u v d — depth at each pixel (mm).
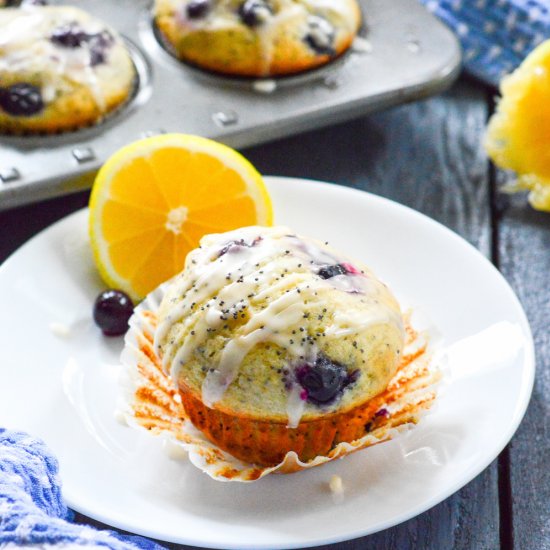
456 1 691
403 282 564
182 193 565
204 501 488
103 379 532
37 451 476
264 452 504
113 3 666
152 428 509
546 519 503
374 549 490
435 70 638
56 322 546
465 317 545
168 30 638
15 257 555
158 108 612
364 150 646
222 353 493
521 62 678
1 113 594
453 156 647
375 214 581
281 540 467
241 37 624
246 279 501
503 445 493
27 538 440
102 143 593
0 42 603
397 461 497
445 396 518
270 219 574
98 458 500
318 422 497
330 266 511
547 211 622
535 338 564
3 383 520
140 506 482
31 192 575
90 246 567
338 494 488
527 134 620
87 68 605
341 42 639
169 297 516
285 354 490
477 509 503
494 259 602
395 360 506
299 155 642
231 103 617
